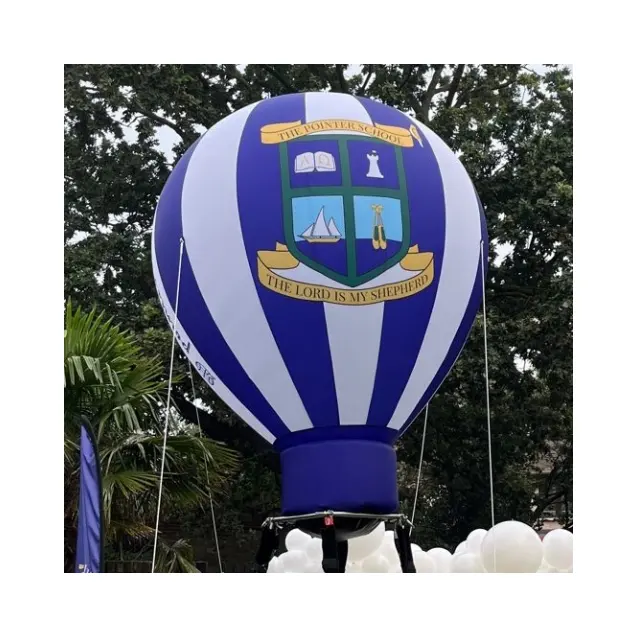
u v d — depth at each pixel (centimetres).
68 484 1052
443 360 872
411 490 1894
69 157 1845
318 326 822
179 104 1806
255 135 869
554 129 1855
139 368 1111
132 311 1775
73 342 1072
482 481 1841
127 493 1052
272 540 851
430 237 847
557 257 1838
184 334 884
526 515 1880
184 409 1783
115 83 1777
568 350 1753
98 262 1756
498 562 864
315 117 872
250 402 859
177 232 878
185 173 898
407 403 857
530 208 1759
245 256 831
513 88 1961
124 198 1858
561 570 893
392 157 855
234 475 1798
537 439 1812
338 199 830
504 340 1750
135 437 1091
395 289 830
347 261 822
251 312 831
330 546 810
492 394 1795
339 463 827
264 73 1930
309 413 838
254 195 838
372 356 829
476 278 887
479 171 1834
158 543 1158
